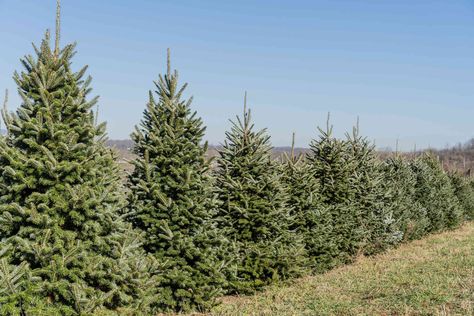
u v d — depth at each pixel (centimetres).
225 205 1133
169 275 879
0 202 673
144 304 759
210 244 952
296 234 1295
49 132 677
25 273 620
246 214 1107
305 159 1469
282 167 1341
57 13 716
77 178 686
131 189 920
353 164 1609
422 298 943
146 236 905
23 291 609
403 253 1662
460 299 922
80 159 705
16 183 654
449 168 3011
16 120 673
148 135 961
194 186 934
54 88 710
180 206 912
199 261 930
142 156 963
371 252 1653
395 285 1109
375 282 1170
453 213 2458
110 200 735
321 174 1511
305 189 1365
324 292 1091
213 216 1119
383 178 1867
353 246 1527
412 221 1967
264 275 1154
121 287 732
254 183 1141
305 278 1280
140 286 755
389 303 931
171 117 946
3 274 590
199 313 924
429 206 2247
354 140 1728
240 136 1188
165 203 892
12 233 670
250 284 1097
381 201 1750
